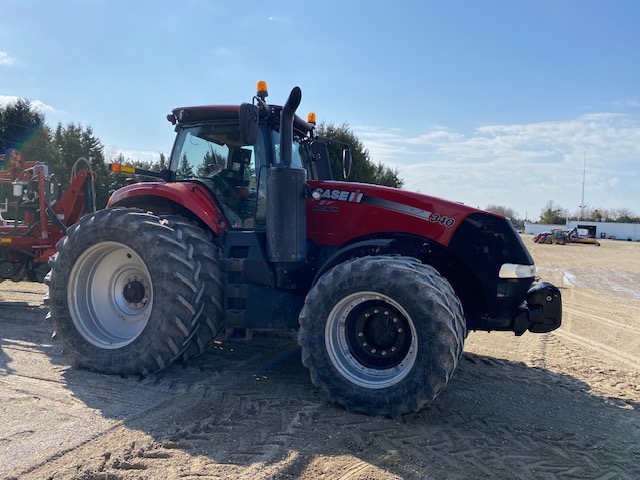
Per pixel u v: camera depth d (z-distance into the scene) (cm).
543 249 3375
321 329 374
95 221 452
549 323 423
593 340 677
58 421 333
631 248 3962
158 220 448
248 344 554
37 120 3044
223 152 496
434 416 371
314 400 388
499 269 421
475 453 313
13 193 741
